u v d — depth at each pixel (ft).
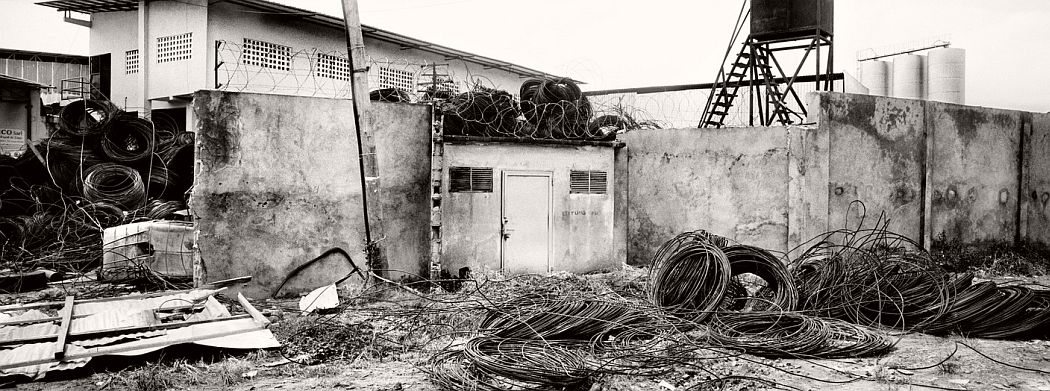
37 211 40.45
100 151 44.47
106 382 18.13
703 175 39.19
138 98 65.21
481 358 19.30
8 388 17.69
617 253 41.65
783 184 36.09
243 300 26.07
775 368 20.16
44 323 22.20
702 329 24.06
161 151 44.39
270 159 31.01
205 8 59.72
